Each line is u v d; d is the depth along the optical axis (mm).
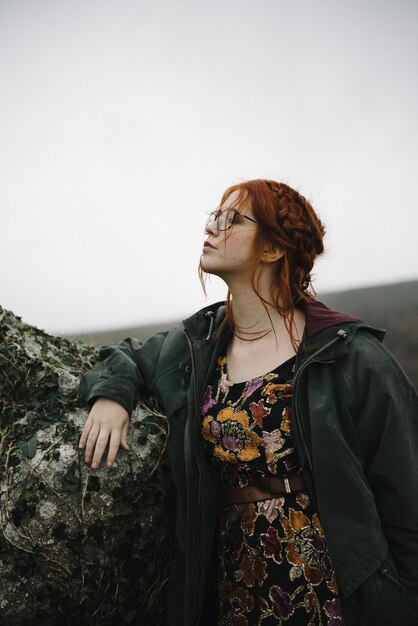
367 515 1365
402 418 1440
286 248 1707
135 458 1865
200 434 1696
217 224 1718
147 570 1915
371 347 1518
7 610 1652
